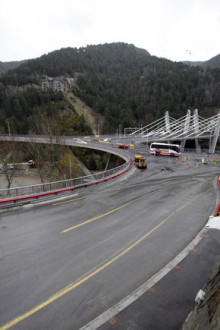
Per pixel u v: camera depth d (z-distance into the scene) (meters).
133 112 141.88
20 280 7.75
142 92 166.75
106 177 24.70
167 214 14.48
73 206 15.78
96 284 7.66
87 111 141.00
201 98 158.00
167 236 11.35
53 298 6.97
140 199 17.83
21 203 15.74
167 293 7.34
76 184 21.06
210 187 22.09
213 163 38.75
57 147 47.38
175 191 20.50
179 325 6.11
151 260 9.19
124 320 6.26
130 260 9.14
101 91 158.50
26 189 38.69
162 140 75.50
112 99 143.88
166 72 190.88
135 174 29.09
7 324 6.00
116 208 15.51
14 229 11.79
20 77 161.38
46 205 15.85
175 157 45.28
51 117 95.44
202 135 89.94
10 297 6.96
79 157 71.50
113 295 7.18
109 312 6.52
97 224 12.66
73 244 10.30
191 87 170.25
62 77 168.75
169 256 9.52
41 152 47.28
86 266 8.65
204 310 4.61
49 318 6.24
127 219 13.51
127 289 7.47
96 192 19.91
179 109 135.62
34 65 187.12
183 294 7.32
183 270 8.58
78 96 155.62
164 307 6.76
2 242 10.38
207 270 8.59
